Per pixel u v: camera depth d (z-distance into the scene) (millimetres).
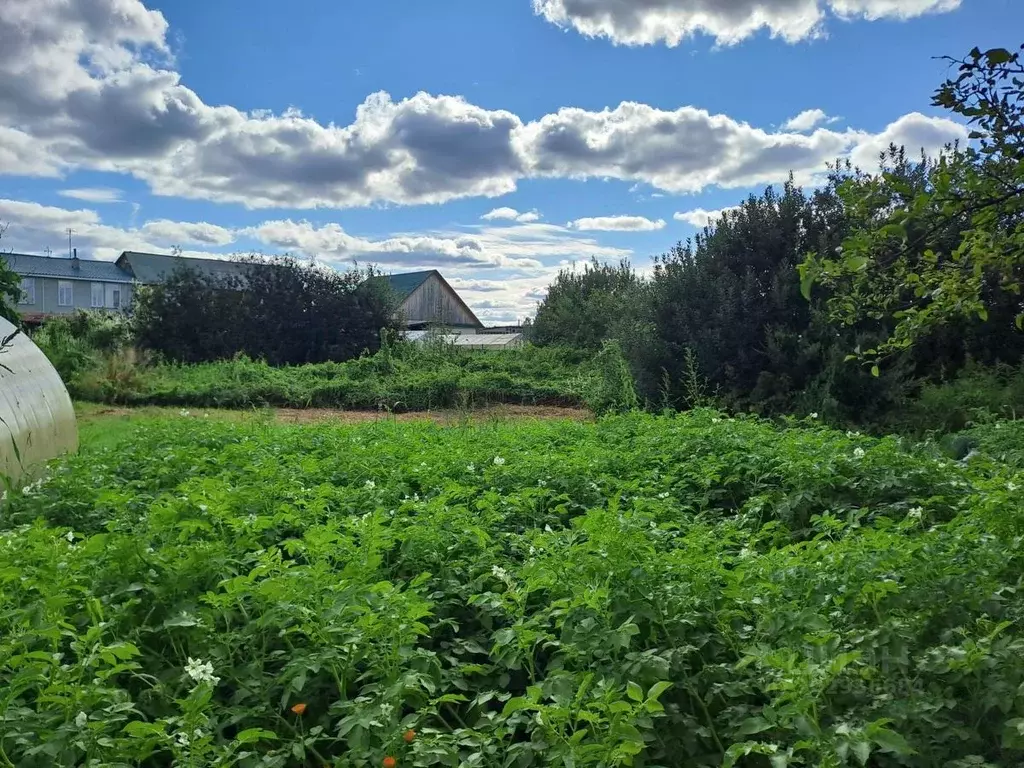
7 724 2588
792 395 12180
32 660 2957
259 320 28734
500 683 3451
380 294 30938
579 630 3180
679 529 4793
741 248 13914
